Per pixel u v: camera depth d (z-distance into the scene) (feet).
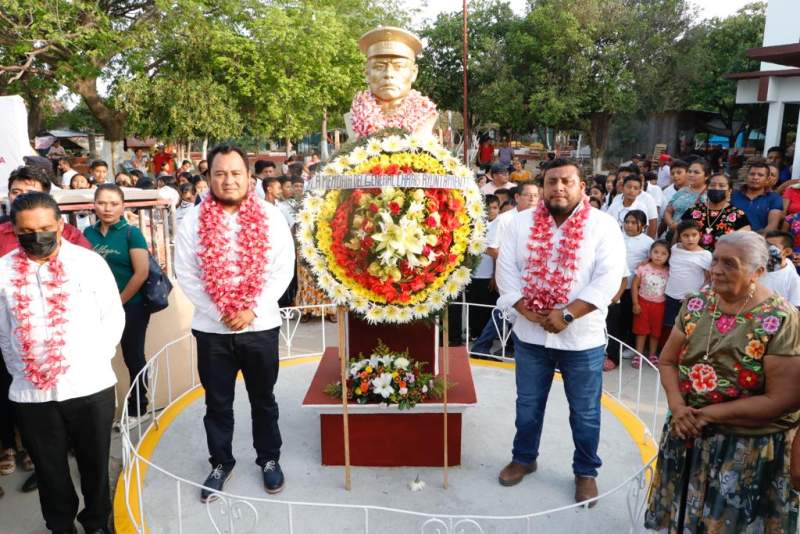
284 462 12.32
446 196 10.43
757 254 7.51
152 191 16.94
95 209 13.05
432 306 10.44
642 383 17.16
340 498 11.07
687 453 8.47
